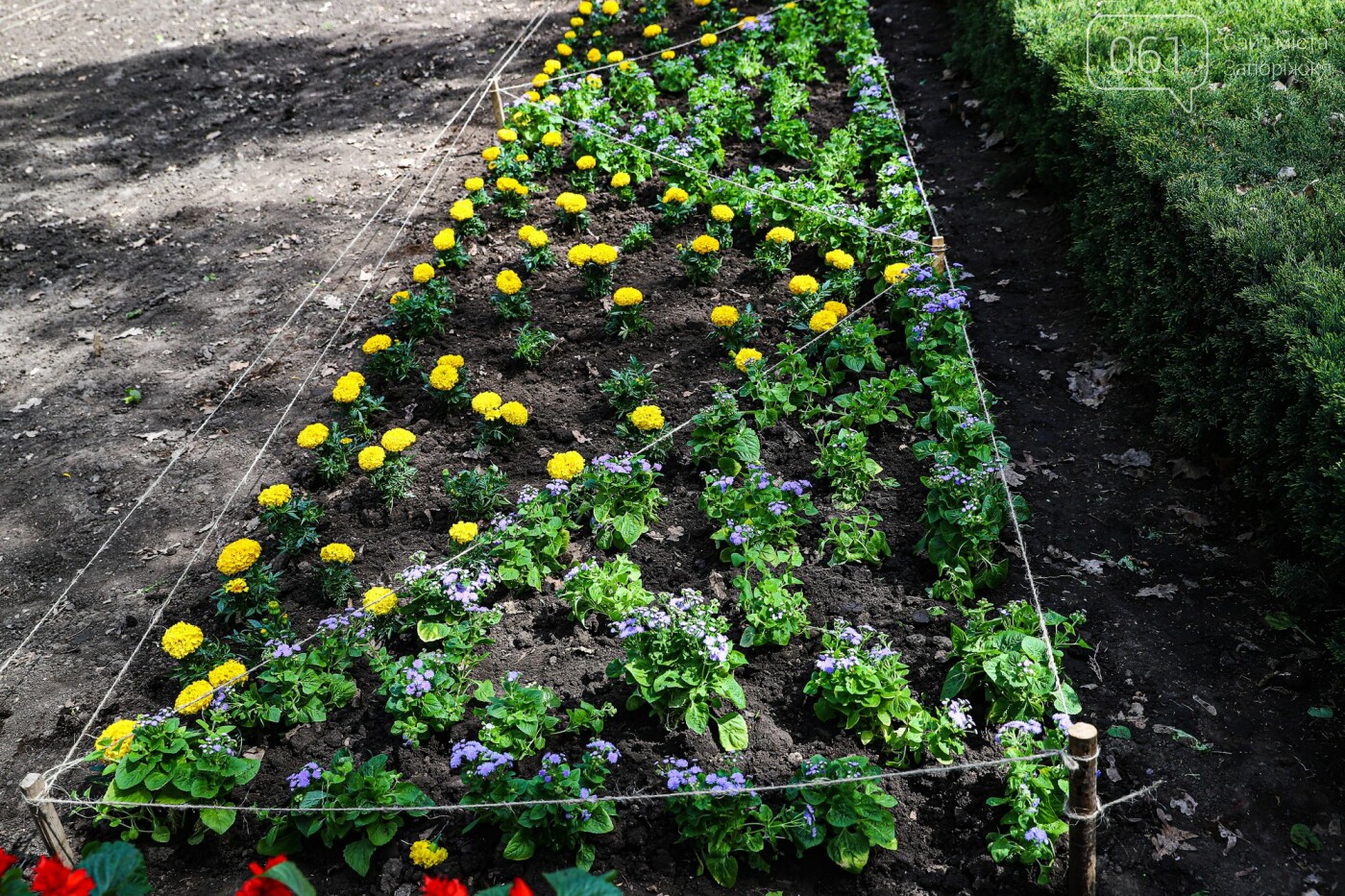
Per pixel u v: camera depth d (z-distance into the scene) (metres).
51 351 6.90
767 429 5.53
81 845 3.80
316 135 9.37
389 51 10.97
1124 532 4.80
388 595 4.38
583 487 5.04
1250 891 3.40
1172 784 3.73
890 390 5.48
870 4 10.86
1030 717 3.92
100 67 11.36
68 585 5.09
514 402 5.46
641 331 6.35
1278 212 4.79
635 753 3.96
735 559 4.59
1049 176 7.05
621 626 4.02
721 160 7.85
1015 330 6.20
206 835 3.79
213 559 5.14
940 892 3.48
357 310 6.88
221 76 10.84
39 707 4.46
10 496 5.69
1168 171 5.25
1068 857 3.39
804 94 8.62
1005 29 7.58
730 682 4.04
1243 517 4.75
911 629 4.38
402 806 3.65
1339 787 3.66
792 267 6.80
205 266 7.64
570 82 9.14
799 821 3.50
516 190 7.38
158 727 3.83
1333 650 3.86
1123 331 5.57
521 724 3.86
